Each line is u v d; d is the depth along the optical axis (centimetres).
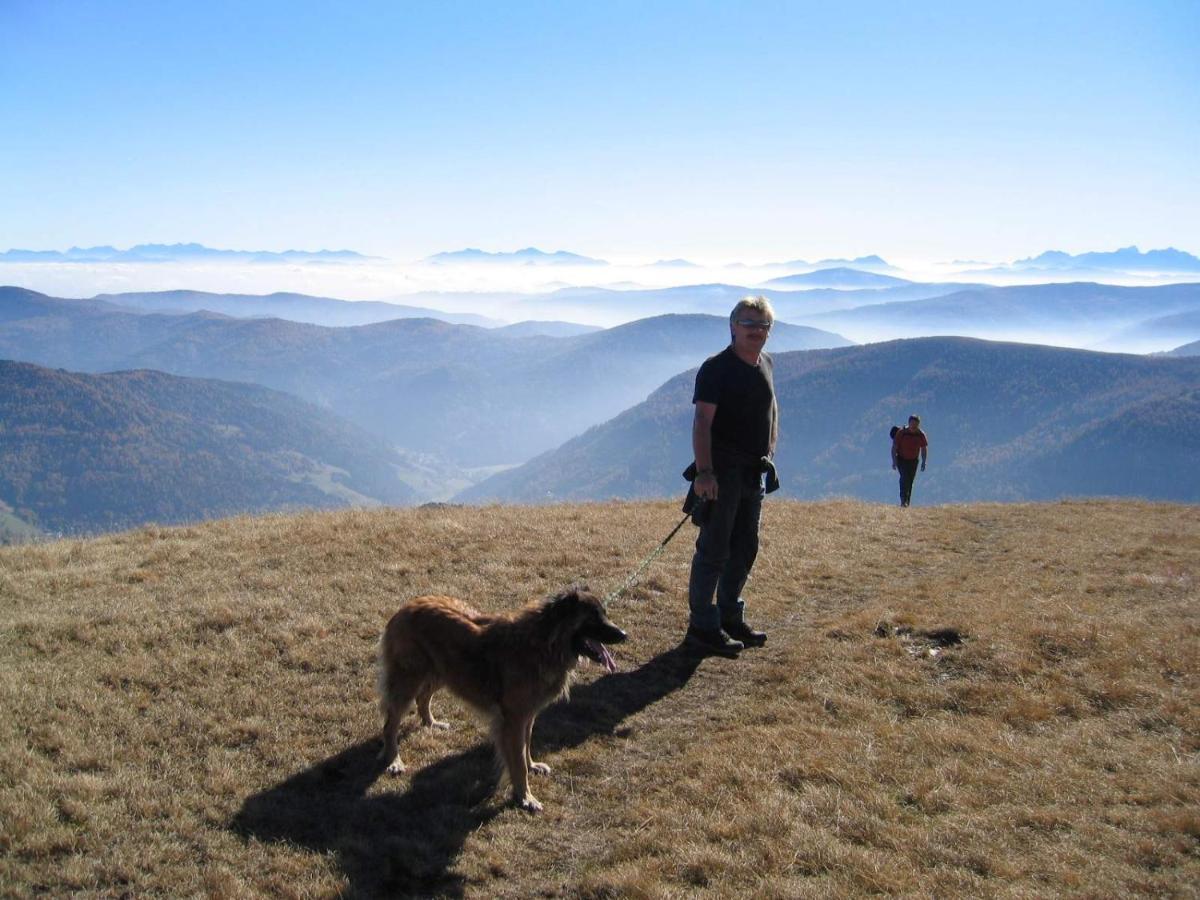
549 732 467
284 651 516
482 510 873
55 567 629
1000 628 568
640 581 634
